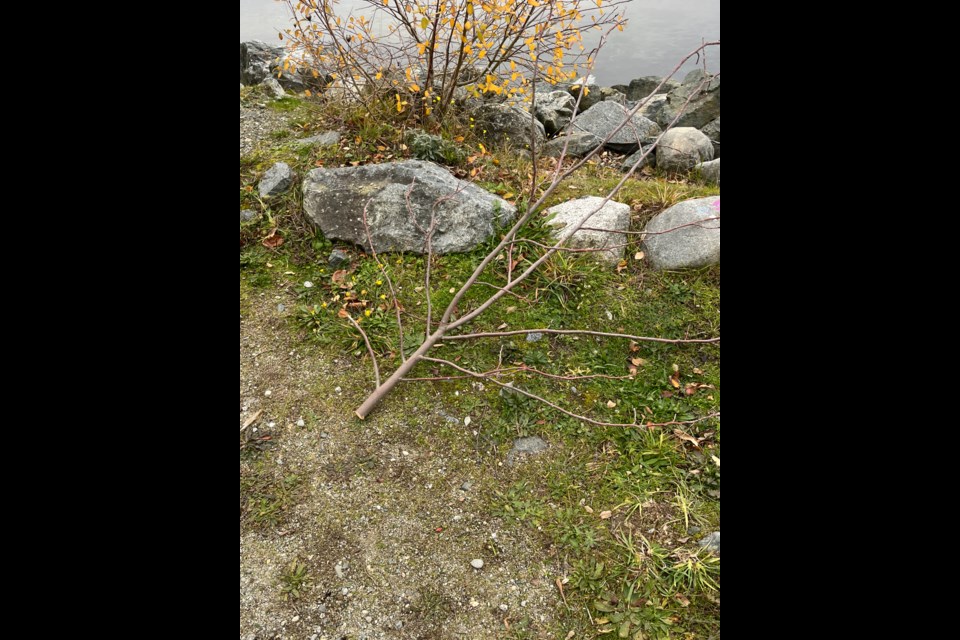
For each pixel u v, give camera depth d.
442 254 3.50
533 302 3.29
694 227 3.48
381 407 2.79
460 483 2.54
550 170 4.48
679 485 2.52
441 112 4.73
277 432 2.66
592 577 2.22
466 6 4.08
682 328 3.21
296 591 2.13
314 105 4.86
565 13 4.15
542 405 2.85
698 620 2.07
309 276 3.39
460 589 2.18
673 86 7.16
